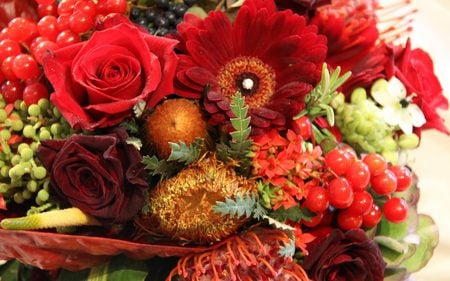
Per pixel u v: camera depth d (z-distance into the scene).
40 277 0.61
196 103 0.51
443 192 0.84
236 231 0.51
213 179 0.49
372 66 0.59
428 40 0.89
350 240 0.53
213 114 0.50
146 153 0.51
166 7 0.55
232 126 0.50
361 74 0.57
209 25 0.51
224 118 0.50
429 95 0.65
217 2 0.56
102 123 0.49
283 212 0.52
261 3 0.52
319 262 0.52
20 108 0.53
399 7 0.69
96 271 0.54
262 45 0.52
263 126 0.51
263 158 0.51
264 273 0.50
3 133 0.52
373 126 0.56
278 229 0.51
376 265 0.53
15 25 0.53
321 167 0.52
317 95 0.53
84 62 0.49
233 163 0.50
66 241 0.50
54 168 0.49
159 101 0.51
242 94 0.52
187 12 0.55
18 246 0.51
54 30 0.53
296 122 0.52
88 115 0.49
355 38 0.58
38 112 0.52
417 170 0.85
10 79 0.53
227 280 0.50
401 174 0.54
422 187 0.84
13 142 0.52
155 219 0.51
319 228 0.54
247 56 0.53
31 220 0.48
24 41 0.54
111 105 0.48
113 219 0.50
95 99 0.49
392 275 0.56
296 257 0.53
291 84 0.51
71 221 0.49
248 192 0.50
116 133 0.49
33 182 0.51
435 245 0.60
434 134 0.86
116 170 0.49
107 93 0.49
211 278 0.50
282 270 0.50
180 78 0.51
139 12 0.56
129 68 0.50
